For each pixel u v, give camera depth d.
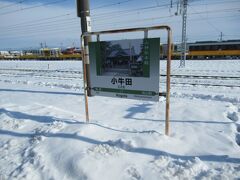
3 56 66.81
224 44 39.91
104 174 3.23
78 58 53.72
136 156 3.66
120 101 7.58
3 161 3.78
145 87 4.36
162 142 4.03
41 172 3.39
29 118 5.68
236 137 4.60
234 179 3.04
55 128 4.75
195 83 12.77
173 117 5.67
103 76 4.88
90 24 7.78
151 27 4.00
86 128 4.59
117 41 4.52
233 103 7.44
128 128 4.82
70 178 3.23
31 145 4.24
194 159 3.49
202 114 5.77
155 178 3.11
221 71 18.98
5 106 6.84
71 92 9.67
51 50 62.53
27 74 20.17
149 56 4.18
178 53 42.38
